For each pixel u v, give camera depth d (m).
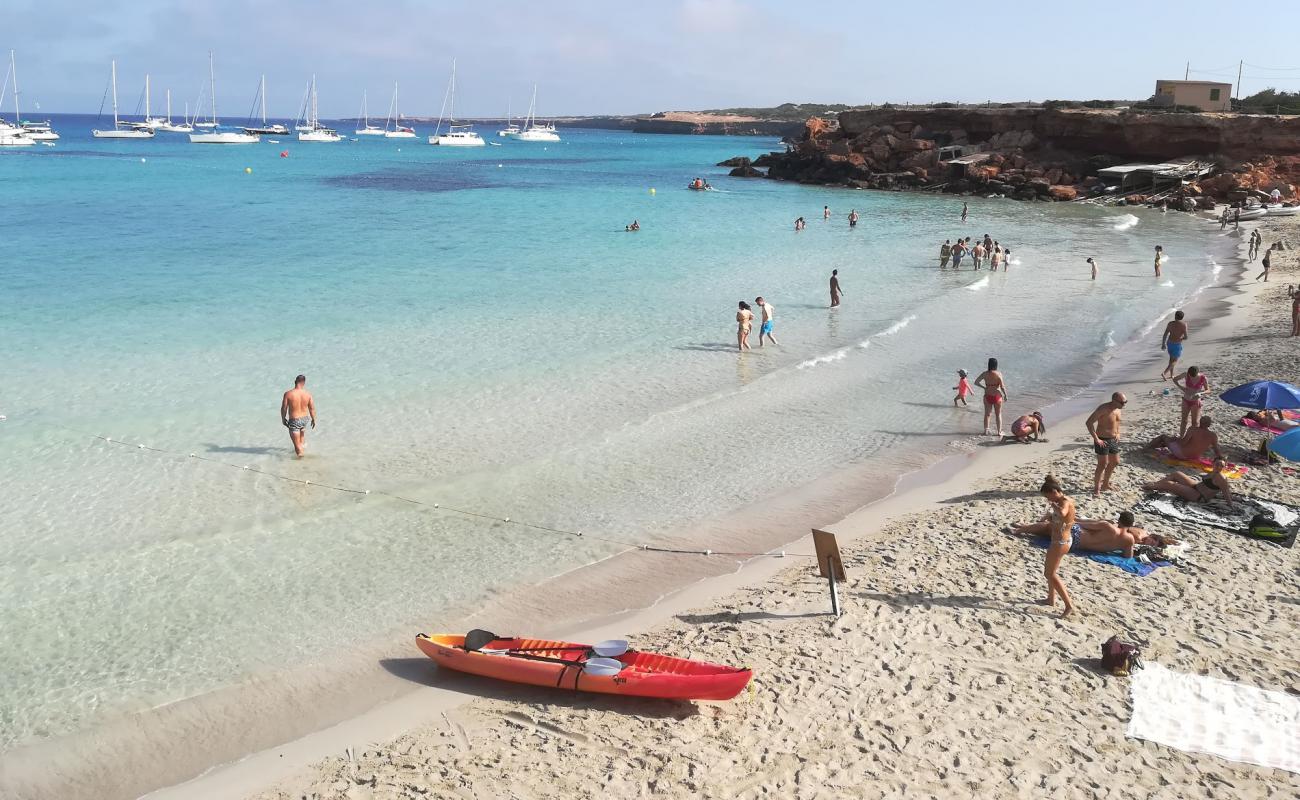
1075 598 12.07
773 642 11.23
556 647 10.87
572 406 21.30
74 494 15.96
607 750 9.31
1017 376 24.66
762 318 28.14
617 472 17.53
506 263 40.88
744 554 14.18
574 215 63.38
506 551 14.31
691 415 20.89
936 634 11.27
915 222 63.97
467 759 9.26
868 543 14.27
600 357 25.52
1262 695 9.77
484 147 198.75
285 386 22.16
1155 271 40.91
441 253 43.41
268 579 13.30
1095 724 9.42
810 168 107.75
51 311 29.06
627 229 54.50
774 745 9.26
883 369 25.12
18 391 21.20
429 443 18.78
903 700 9.93
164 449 18.11
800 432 19.91
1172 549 13.37
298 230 51.19
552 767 9.05
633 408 21.27
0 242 43.47
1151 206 78.00
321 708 10.32
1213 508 14.90
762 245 49.47
